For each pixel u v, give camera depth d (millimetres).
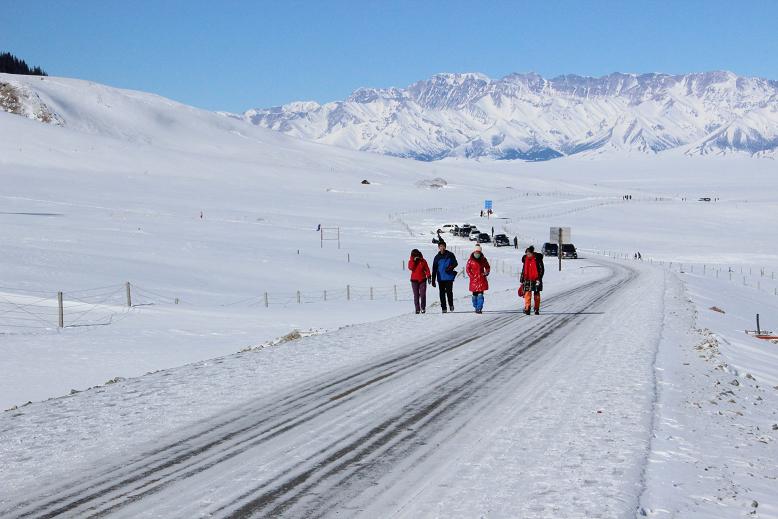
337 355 14023
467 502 5777
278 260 48906
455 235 92875
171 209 101062
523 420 8609
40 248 41312
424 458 7035
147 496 5984
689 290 37094
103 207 95500
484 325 19094
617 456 7090
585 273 50281
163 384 11258
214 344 18562
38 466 6898
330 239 77312
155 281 35781
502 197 161000
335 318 26141
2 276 31094
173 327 21719
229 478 6449
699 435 8328
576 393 10234
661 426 8516
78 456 7215
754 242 98438
